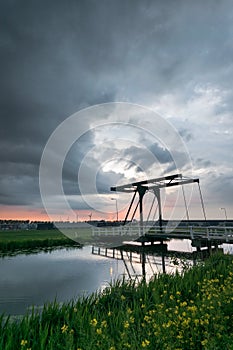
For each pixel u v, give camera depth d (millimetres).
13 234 41938
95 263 16781
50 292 9609
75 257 19781
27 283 11062
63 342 3883
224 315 4145
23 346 3455
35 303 8094
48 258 19297
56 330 4441
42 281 11570
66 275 12961
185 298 6004
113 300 6316
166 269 13719
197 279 7191
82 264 16438
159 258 17656
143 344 3041
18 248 25797
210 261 10242
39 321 5027
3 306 7656
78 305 5688
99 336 3498
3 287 10328
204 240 15695
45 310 5418
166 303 5379
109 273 13367
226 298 4660
